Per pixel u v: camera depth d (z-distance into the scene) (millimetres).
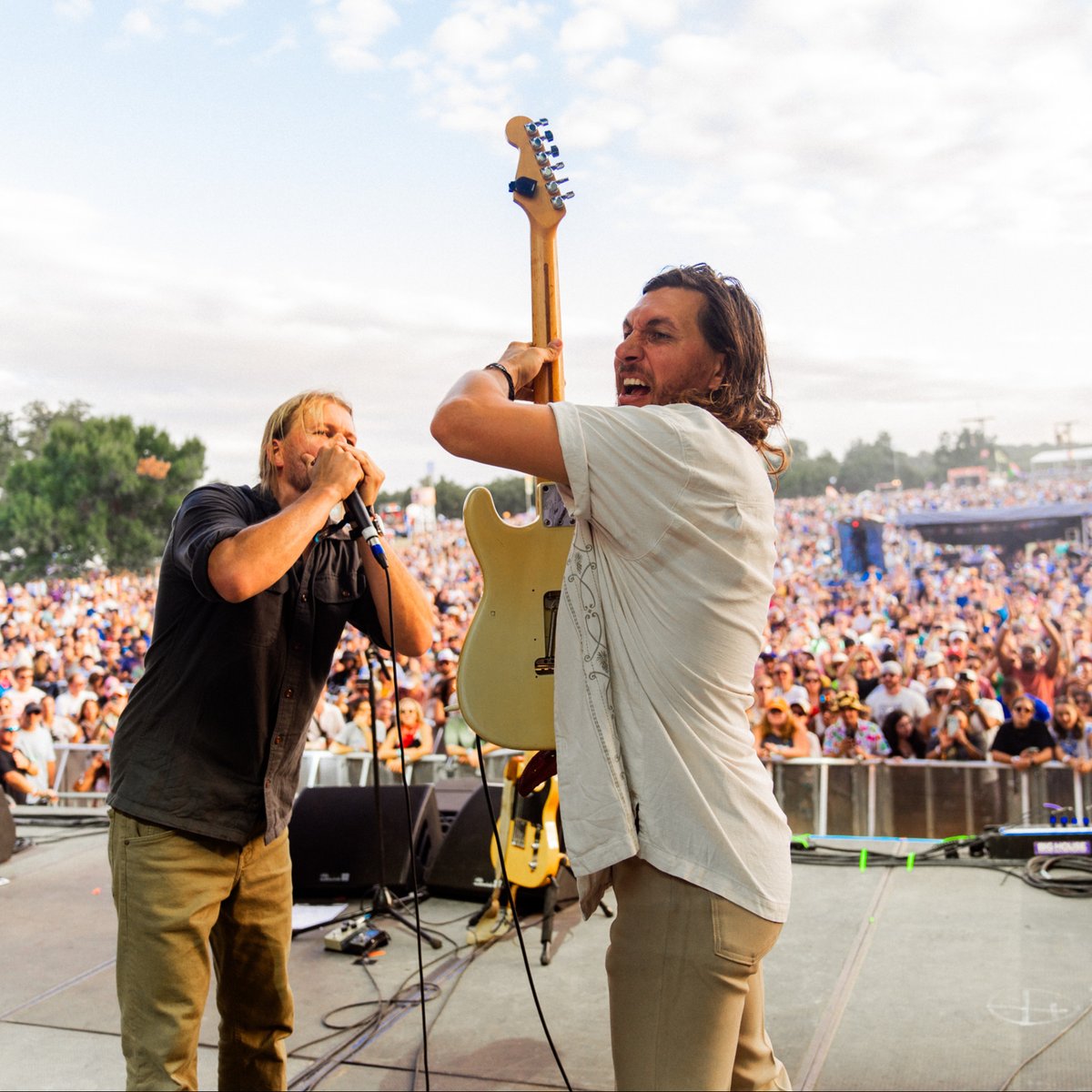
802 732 6953
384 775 7125
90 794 7586
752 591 1498
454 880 4668
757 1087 1659
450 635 10602
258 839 2125
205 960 2023
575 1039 3230
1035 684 8445
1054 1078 2840
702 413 1505
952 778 6336
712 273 1650
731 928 1416
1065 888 4508
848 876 4914
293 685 2123
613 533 1472
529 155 1925
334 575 2188
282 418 2232
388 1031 3336
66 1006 3576
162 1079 1901
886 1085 2850
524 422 1455
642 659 1473
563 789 1486
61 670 10922
